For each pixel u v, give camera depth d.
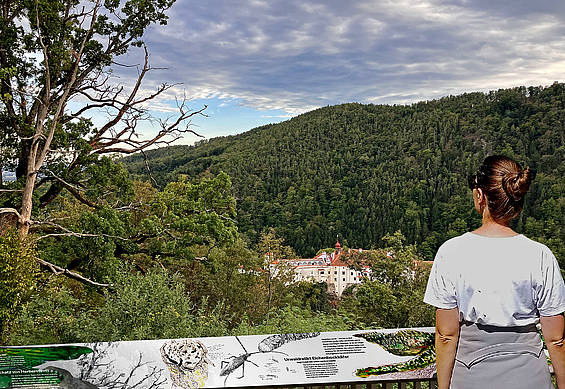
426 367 2.53
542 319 1.92
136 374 2.36
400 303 19.69
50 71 16.97
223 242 20.64
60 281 13.32
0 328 8.33
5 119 17.47
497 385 1.89
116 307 6.18
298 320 5.74
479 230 2.04
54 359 2.38
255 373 2.42
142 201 20.67
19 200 16.88
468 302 1.93
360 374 2.46
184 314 6.54
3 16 16.98
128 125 19.81
